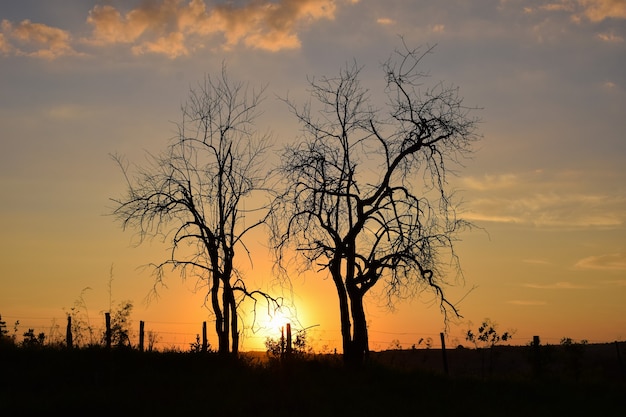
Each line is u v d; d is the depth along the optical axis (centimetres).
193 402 1923
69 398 1891
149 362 2547
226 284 2820
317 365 2712
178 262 2809
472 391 2462
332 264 2808
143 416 1756
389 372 2708
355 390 2292
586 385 2800
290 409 1939
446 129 2702
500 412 2059
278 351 2847
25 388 2088
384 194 2761
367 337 2942
